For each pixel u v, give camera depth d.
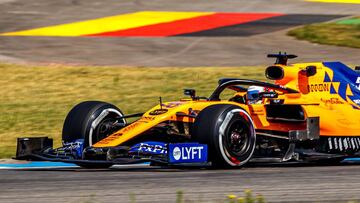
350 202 19.53
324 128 30.88
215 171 27.08
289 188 22.36
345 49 65.62
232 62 61.50
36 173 26.86
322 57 62.62
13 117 44.78
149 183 23.45
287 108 31.03
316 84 31.58
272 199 20.44
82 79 55.34
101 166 29.89
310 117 29.78
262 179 24.44
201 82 53.62
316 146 31.19
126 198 20.41
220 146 27.02
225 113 27.28
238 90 32.22
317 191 21.81
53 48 65.81
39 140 29.59
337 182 23.70
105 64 60.50
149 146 27.52
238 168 28.23
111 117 30.77
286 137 29.62
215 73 56.44
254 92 31.03
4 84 53.97
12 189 22.36
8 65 59.28
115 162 26.28
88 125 29.72
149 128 27.95
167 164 25.95
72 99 49.84
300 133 29.53
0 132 41.41
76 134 29.73
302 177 25.03
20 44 67.06
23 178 25.20
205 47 66.81
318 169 27.95
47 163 31.83
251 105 30.05
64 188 22.44
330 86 32.00
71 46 66.62
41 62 60.75
